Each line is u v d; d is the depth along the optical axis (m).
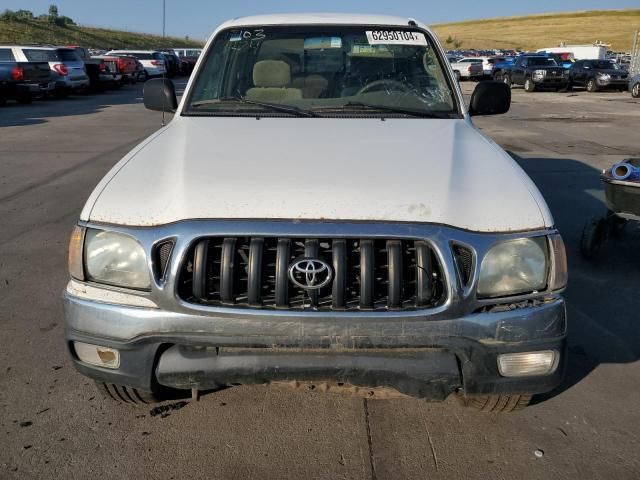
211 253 2.18
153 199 2.31
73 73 20.72
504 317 2.18
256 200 2.23
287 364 2.17
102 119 14.74
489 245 2.18
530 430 2.74
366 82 3.57
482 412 2.83
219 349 2.21
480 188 2.37
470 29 101.12
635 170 4.37
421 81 3.58
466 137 2.98
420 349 2.19
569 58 35.84
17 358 3.33
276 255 2.15
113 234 2.25
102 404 2.91
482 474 2.47
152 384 2.25
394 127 3.09
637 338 3.63
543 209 2.33
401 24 3.80
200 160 2.57
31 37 49.62
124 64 26.95
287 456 2.57
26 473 2.45
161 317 2.17
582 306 4.09
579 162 9.20
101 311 2.24
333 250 2.13
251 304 2.15
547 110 17.95
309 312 2.12
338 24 3.76
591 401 2.97
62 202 6.66
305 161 2.53
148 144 2.91
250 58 3.64
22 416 2.81
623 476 2.46
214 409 2.87
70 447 2.61
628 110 17.88
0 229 5.66
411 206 2.22
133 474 2.46
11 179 7.80
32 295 4.17
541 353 2.24
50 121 14.27
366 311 2.13
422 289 2.13
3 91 17.70
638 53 30.77
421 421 2.79
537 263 2.24
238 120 3.23
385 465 2.52
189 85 3.57
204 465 2.52
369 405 2.91
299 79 3.57
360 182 2.33
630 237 5.56
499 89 3.69
